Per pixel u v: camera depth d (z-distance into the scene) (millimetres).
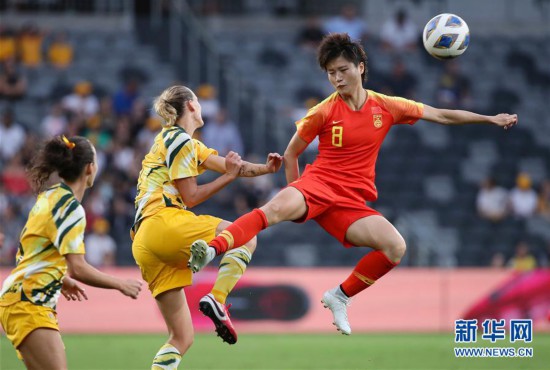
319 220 25844
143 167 25312
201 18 81375
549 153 76250
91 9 79000
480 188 72375
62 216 21281
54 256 21578
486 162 74688
